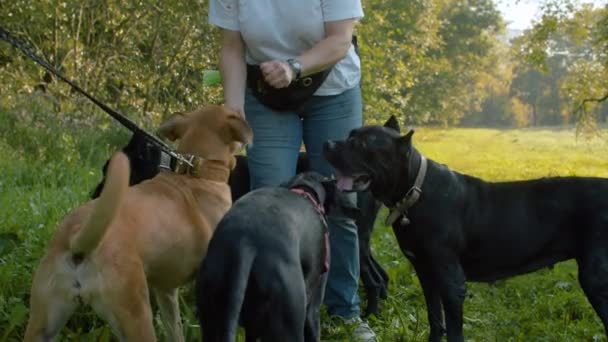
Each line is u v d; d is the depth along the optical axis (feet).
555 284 20.62
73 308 11.10
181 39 48.83
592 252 14.67
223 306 10.70
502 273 15.31
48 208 21.13
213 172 13.44
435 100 127.75
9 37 12.78
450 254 14.69
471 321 17.60
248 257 10.71
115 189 10.32
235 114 13.83
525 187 15.33
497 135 150.61
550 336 16.74
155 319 14.98
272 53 15.12
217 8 15.31
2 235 17.08
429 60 82.48
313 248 12.14
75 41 48.62
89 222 10.50
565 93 76.95
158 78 49.60
